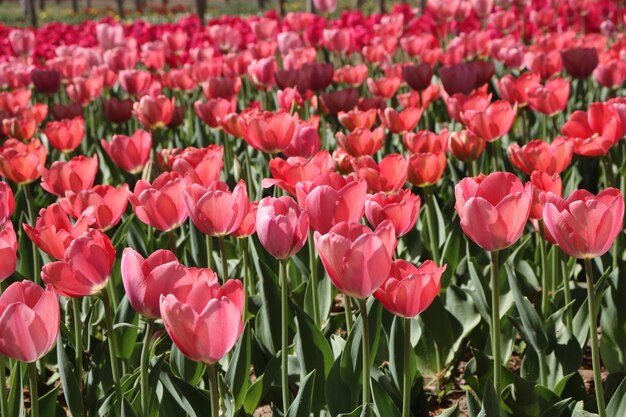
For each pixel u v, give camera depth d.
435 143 4.06
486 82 6.17
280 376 3.25
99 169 5.93
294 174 3.10
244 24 11.34
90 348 3.43
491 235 2.33
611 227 2.33
